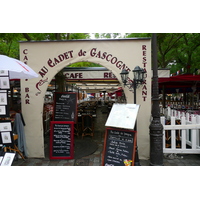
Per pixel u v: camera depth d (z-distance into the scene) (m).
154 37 3.74
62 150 4.65
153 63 3.82
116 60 4.64
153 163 3.89
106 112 14.16
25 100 4.74
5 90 3.83
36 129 4.75
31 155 4.78
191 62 13.22
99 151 5.23
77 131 6.79
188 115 5.15
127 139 3.20
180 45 12.16
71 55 4.69
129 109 3.27
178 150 4.53
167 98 17.42
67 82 9.14
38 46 4.68
